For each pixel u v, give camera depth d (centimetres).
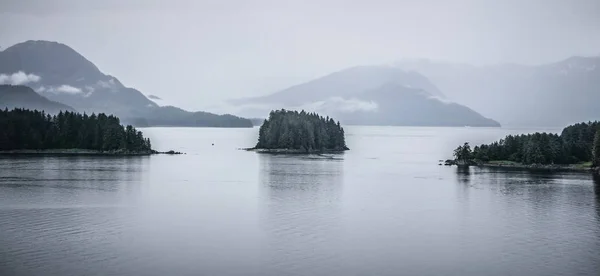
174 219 11044
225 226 10419
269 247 8912
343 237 9644
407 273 7675
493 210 12362
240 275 7506
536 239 9588
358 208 12525
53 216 11238
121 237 9475
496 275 7606
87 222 10662
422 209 12475
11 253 8419
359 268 7869
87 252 8512
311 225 10588
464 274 7644
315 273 7625
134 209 12131
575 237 9725
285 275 7525
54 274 7438
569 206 12938
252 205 12825
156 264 7938
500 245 9175
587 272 7738
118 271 7606
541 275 7612
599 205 13088
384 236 9738
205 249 8762
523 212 12150
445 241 9425
